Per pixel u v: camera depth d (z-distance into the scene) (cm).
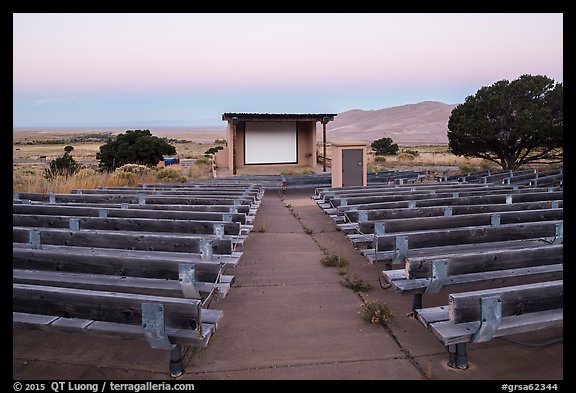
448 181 1775
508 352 375
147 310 316
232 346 393
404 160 3769
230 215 679
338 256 673
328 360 367
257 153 2559
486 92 2339
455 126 2394
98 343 404
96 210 729
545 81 2241
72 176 1766
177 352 343
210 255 500
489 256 404
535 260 414
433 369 351
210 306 491
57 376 346
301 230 952
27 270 466
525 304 331
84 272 420
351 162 1612
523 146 2225
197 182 1864
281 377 342
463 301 317
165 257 516
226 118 2341
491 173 1717
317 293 535
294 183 1827
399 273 451
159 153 3966
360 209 826
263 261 686
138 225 613
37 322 337
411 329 427
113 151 3956
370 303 471
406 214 687
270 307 489
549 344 365
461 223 611
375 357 372
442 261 396
